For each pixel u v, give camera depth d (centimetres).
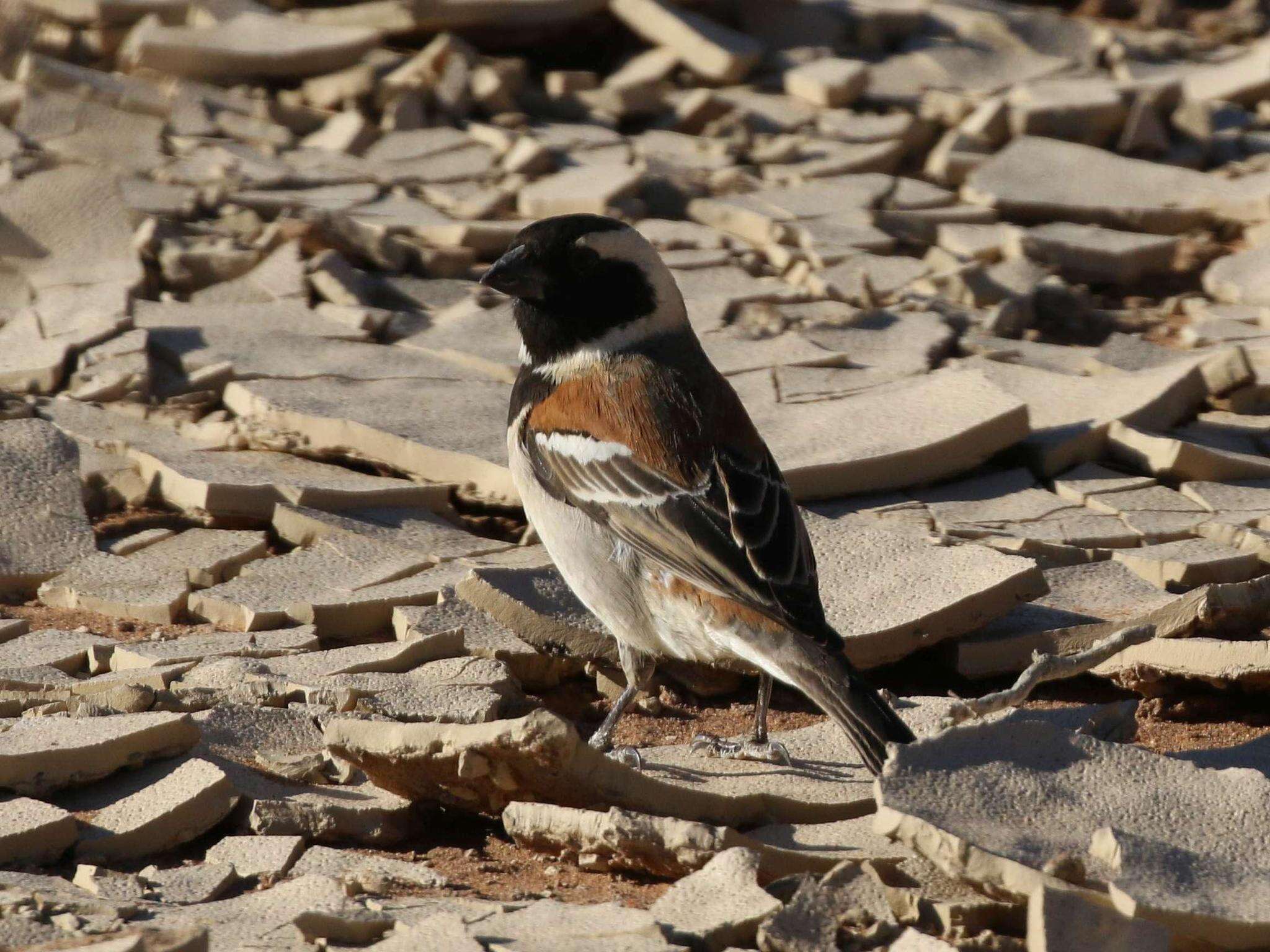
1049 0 2695
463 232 1775
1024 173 2027
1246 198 1933
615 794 800
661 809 812
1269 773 898
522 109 2177
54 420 1387
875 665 1050
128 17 2177
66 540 1195
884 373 1495
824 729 972
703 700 1064
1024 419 1338
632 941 666
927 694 1069
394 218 1809
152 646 1032
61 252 1695
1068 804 756
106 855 790
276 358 1498
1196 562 1164
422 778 827
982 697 959
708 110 2159
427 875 771
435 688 959
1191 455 1323
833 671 831
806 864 767
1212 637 1070
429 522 1252
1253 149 2162
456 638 1038
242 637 1054
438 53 2144
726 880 723
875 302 1705
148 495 1298
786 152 2047
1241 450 1387
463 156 2016
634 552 916
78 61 2177
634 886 780
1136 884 687
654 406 931
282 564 1168
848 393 1441
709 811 825
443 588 1117
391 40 2228
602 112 2170
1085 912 658
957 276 1727
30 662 1008
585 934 678
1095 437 1370
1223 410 1478
